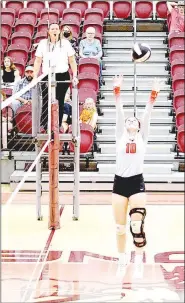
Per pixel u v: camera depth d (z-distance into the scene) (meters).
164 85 11.75
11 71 10.65
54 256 6.25
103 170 9.70
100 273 5.76
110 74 12.15
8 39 13.27
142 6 13.95
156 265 5.99
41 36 12.82
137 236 5.60
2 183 9.78
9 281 5.46
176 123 10.46
